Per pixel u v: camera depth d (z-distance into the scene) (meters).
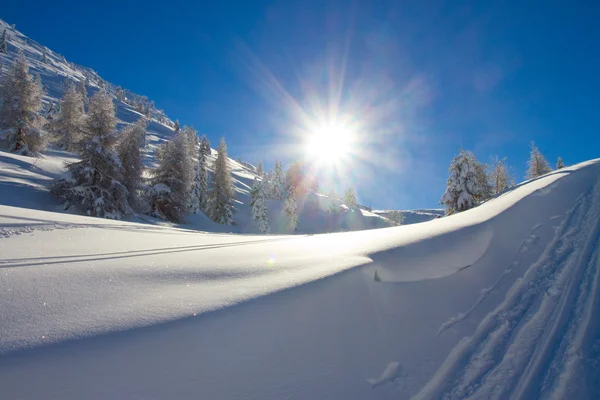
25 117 28.75
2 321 2.83
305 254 6.06
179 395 2.47
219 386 2.63
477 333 3.98
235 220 42.66
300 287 4.22
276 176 54.75
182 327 3.12
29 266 4.14
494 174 32.62
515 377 3.18
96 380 2.41
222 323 3.30
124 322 3.07
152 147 71.69
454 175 23.36
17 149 27.75
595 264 5.23
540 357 3.41
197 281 4.27
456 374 3.27
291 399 2.69
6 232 6.00
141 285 3.95
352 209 53.34
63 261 4.55
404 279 5.32
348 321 3.88
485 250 6.57
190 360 2.79
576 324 3.85
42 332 2.77
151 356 2.72
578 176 10.87
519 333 3.87
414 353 3.57
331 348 3.39
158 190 27.05
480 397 2.95
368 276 5.04
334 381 2.98
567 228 7.02
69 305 3.26
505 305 4.58
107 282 3.92
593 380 3.01
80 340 2.74
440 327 4.12
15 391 2.19
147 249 6.06
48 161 26.09
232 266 5.01
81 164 21.31
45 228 6.80
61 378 2.36
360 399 2.82
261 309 3.64
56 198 19.92
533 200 9.11
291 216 44.75
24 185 19.58
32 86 29.06
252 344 3.15
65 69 145.62
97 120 21.84
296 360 3.12
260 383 2.77
